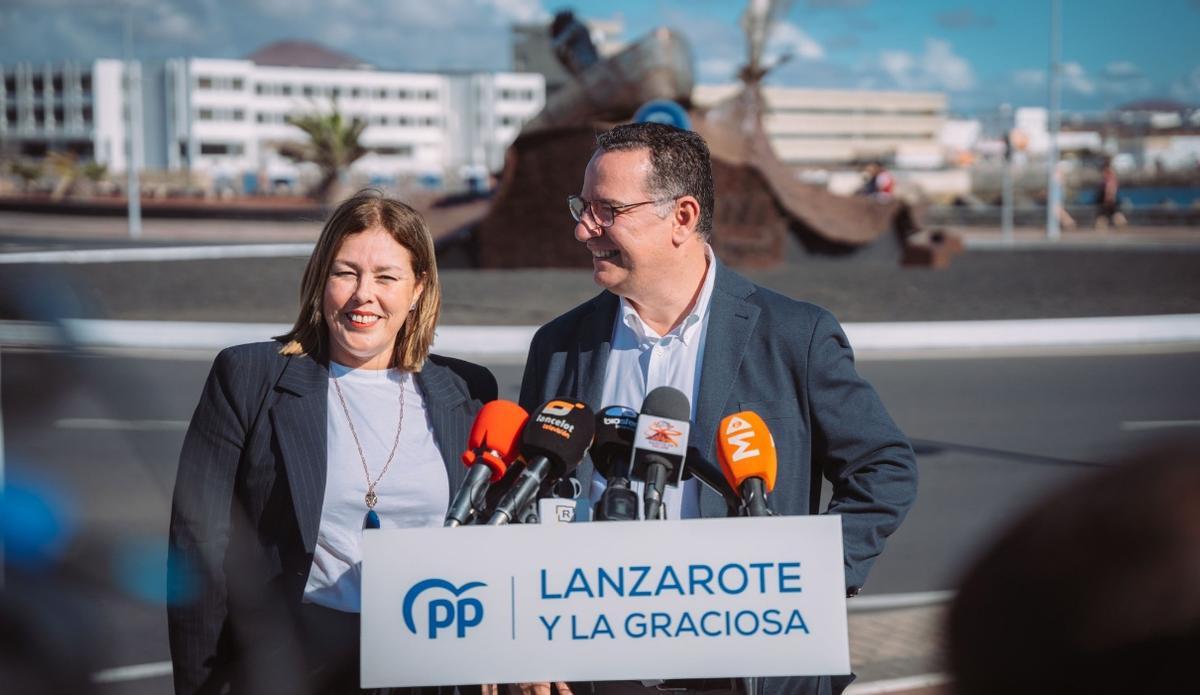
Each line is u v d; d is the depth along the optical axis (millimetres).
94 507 4574
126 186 62062
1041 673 651
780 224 22156
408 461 2600
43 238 32531
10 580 3184
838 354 2459
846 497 2344
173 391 9500
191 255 25094
